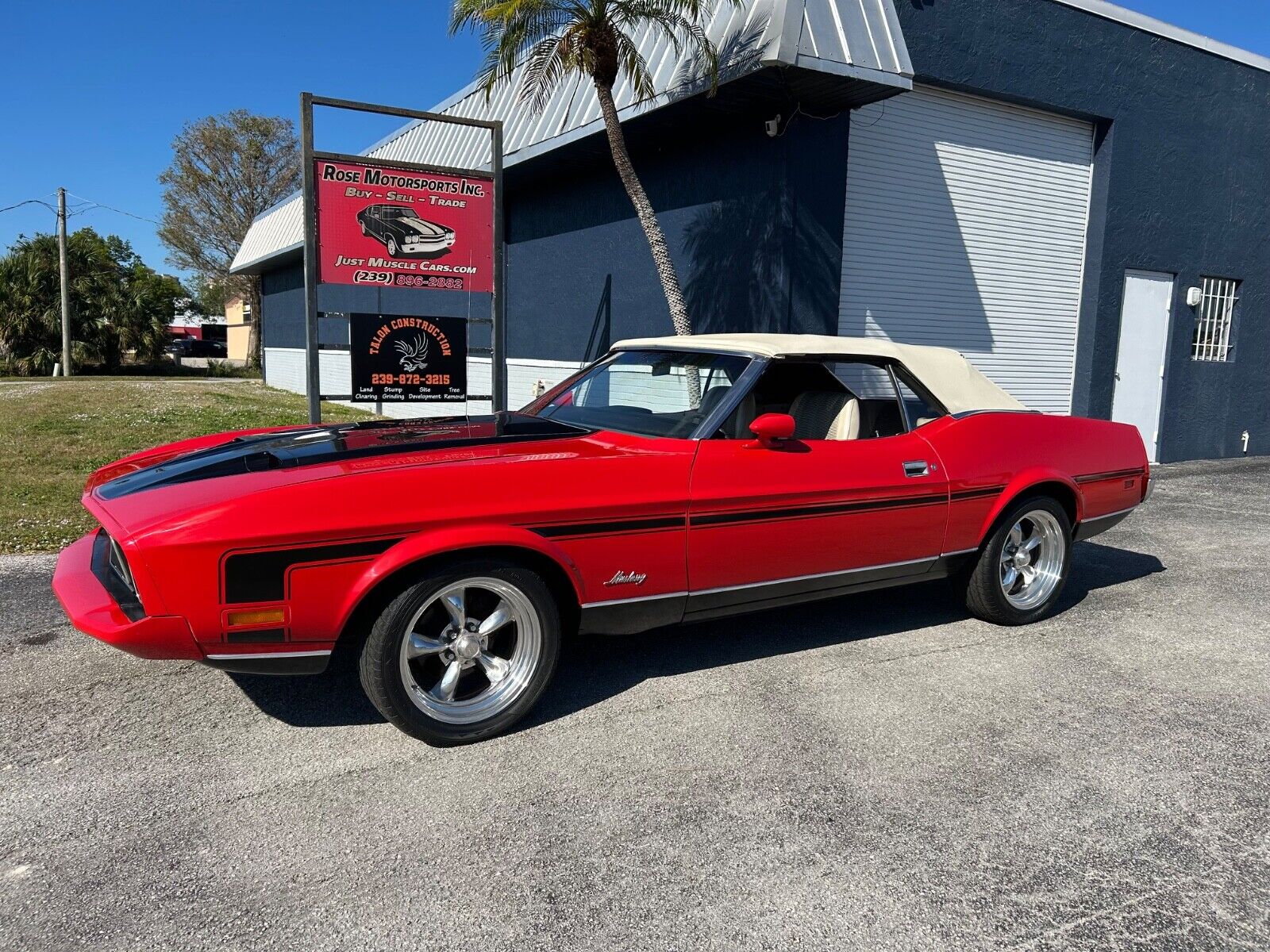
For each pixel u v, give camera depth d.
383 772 2.91
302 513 2.72
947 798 2.80
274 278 23.61
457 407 7.52
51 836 2.51
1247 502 8.61
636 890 2.30
